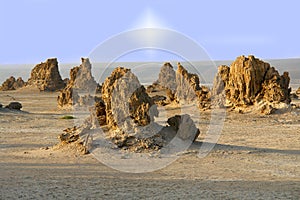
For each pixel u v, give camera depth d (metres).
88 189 13.54
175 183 14.66
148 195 12.82
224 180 15.34
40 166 18.11
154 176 16.12
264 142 26.38
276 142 26.41
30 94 92.62
